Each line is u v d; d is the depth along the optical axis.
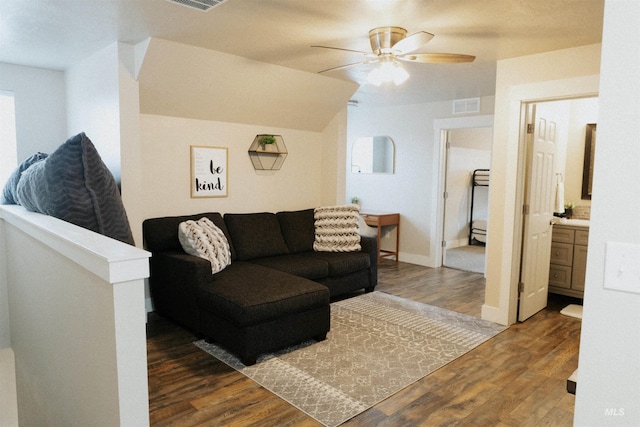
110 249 1.60
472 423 2.28
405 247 6.41
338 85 4.65
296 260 4.23
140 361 1.58
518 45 3.28
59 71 4.40
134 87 3.48
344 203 5.38
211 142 4.33
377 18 2.74
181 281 3.39
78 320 1.88
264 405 2.43
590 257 1.15
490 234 3.86
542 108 3.89
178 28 3.00
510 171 3.68
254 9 2.61
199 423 2.25
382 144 6.59
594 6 2.51
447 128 5.80
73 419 2.06
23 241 2.68
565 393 2.60
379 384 2.68
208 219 3.95
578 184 5.00
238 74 3.88
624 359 1.12
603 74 1.11
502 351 3.21
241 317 2.81
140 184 3.59
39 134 4.32
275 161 4.90
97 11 2.68
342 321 3.81
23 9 2.65
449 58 2.89
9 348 3.36
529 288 3.97
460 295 4.69
